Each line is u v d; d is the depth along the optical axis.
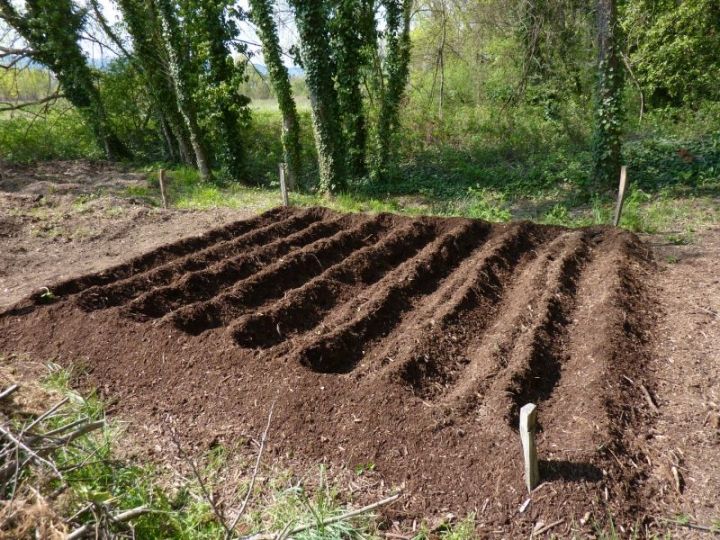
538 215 9.77
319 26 10.46
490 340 5.05
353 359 4.98
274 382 4.19
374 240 7.79
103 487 3.17
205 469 3.49
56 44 13.64
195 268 6.61
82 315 5.16
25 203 9.84
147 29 13.26
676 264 6.61
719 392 4.14
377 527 3.04
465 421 3.77
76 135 16.11
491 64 18.59
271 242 7.68
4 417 3.36
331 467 3.49
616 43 9.69
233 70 12.88
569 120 14.98
